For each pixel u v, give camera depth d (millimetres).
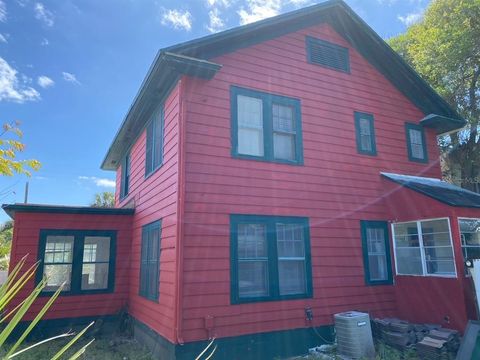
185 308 6344
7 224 8695
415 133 10523
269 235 7469
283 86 8406
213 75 7387
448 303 7648
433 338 6797
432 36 18406
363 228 8711
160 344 6953
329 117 8914
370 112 9680
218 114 7434
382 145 9648
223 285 6750
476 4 16828
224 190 7168
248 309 6902
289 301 7379
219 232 6934
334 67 9359
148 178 9312
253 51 8188
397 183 8938
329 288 7906
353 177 8891
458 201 8039
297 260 7781
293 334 7238
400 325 7164
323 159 8555
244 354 6656
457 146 19156
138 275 9414
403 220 8742
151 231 8594
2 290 1715
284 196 7820
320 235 8086
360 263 8453
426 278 8141
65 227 9898
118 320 9898
